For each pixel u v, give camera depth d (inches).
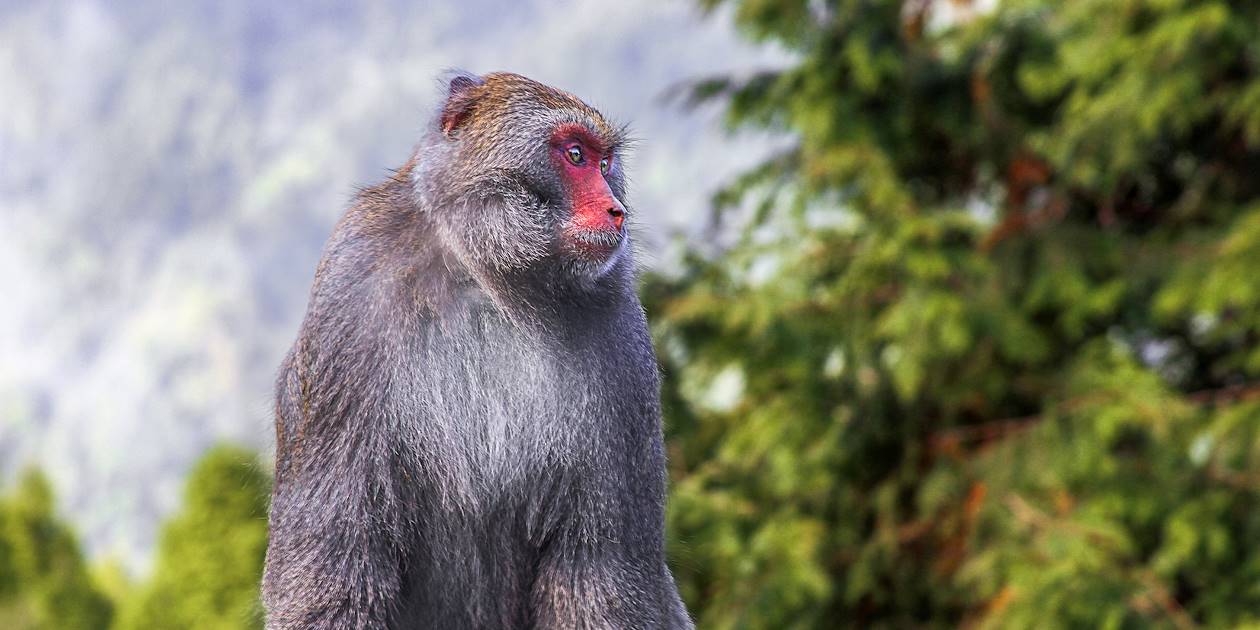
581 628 307.6
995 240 705.6
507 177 301.3
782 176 727.1
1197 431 644.7
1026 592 605.3
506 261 299.3
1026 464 658.8
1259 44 636.7
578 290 303.0
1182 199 729.0
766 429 684.7
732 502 683.4
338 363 293.1
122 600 1488.7
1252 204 680.4
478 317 305.3
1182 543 619.5
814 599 689.0
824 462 694.5
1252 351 673.0
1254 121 643.5
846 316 693.9
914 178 772.6
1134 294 693.3
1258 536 627.5
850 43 681.6
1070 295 678.5
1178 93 633.6
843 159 679.7
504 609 315.9
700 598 696.4
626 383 309.3
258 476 350.3
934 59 724.0
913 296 657.0
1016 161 725.9
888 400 712.4
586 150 308.0
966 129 728.3
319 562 293.4
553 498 306.7
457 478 301.0
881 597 699.4
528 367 303.7
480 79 325.1
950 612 707.4
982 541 663.1
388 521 297.7
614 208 302.4
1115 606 598.9
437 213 304.7
